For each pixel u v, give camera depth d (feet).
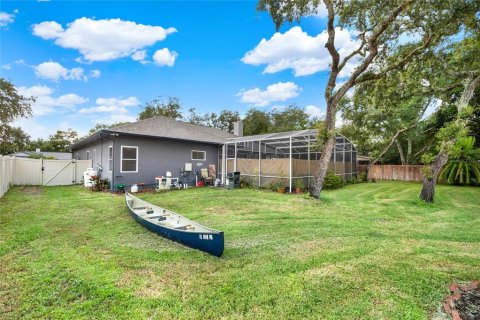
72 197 33.04
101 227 19.01
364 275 11.76
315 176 33.40
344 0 30.30
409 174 71.31
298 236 17.61
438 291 10.43
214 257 13.61
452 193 42.93
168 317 8.52
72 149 71.41
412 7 28.25
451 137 32.32
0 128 82.58
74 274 11.43
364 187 51.83
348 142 59.11
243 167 48.65
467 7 25.88
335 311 8.96
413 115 64.64
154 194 36.78
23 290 10.09
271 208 27.40
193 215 23.73
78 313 8.69
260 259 13.47
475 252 14.97
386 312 8.96
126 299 9.53
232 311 8.90
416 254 14.53
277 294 10.01
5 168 36.04
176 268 12.23
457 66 36.52
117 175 39.47
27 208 25.71
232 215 23.89
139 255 13.71
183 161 48.19
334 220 22.57
